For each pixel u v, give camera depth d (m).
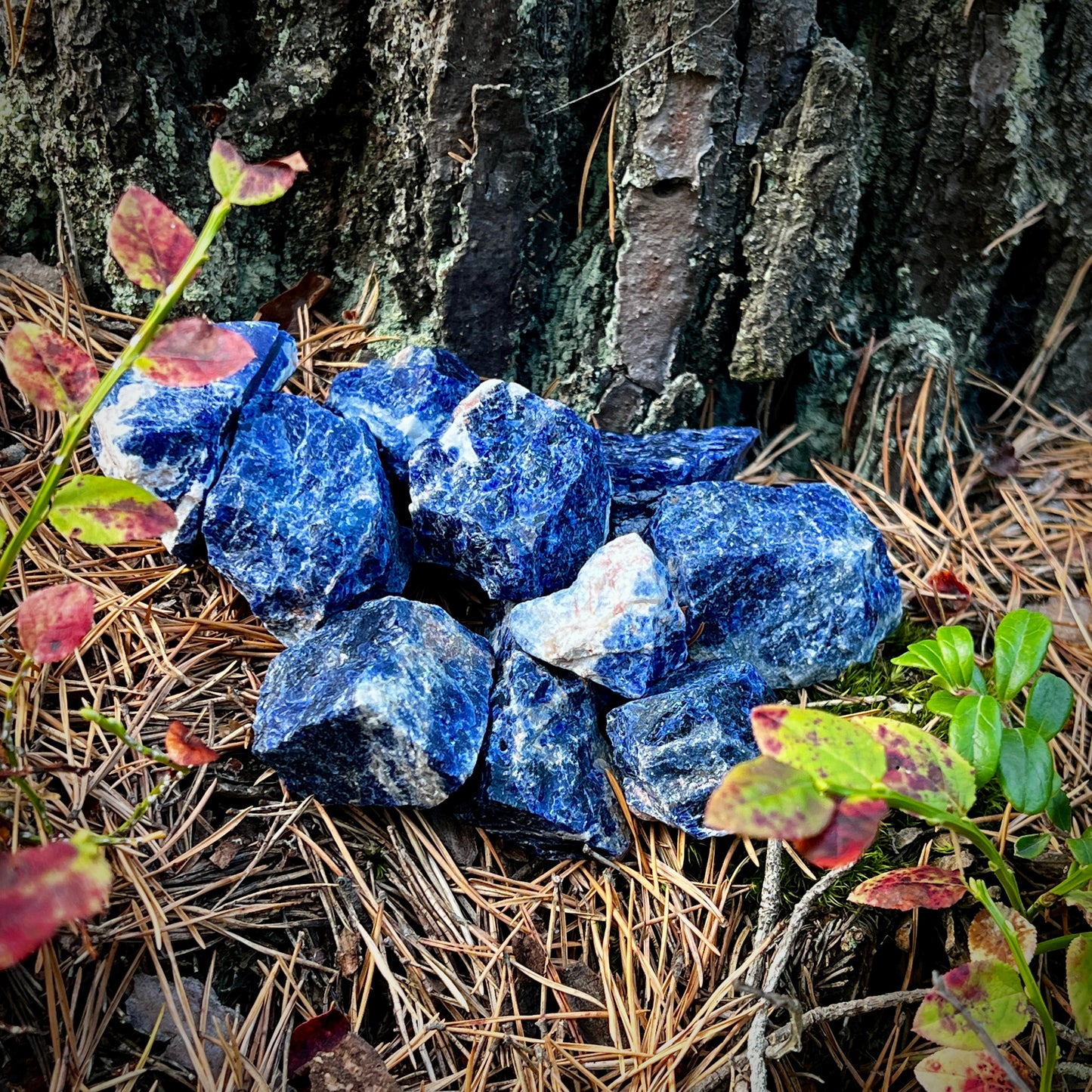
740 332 0.32
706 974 0.25
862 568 0.29
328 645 0.26
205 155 0.30
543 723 0.26
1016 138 0.31
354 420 0.29
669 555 0.28
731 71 0.29
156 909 0.23
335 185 0.32
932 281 0.33
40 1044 0.22
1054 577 0.32
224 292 0.31
